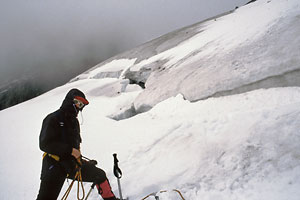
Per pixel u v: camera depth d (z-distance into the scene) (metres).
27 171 4.93
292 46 4.18
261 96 4.02
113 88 10.84
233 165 2.73
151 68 9.34
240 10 11.78
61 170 2.18
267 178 2.35
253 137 3.03
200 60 6.32
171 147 3.71
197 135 3.72
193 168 2.96
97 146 5.07
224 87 4.64
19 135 8.29
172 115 5.09
